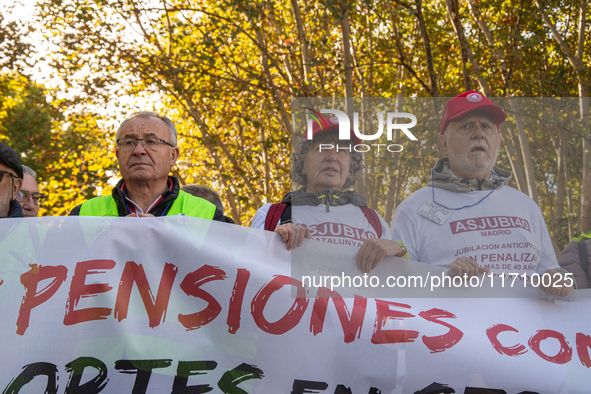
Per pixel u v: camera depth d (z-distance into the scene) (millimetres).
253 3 10227
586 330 2055
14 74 14992
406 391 2031
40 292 2025
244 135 15602
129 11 10938
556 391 2023
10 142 19438
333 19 9180
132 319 2039
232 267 2121
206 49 11086
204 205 2533
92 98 12500
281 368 2031
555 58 9836
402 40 11727
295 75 10680
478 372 2035
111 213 2449
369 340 2061
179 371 2002
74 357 1971
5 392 1897
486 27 9852
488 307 2086
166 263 2121
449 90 11531
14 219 2094
